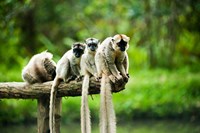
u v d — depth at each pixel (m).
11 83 12.15
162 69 30.30
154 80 26.81
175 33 26.50
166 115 22.34
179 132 19.02
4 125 21.56
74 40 35.75
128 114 22.56
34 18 32.28
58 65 11.46
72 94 11.36
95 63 10.85
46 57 12.19
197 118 21.89
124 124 21.48
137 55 32.53
